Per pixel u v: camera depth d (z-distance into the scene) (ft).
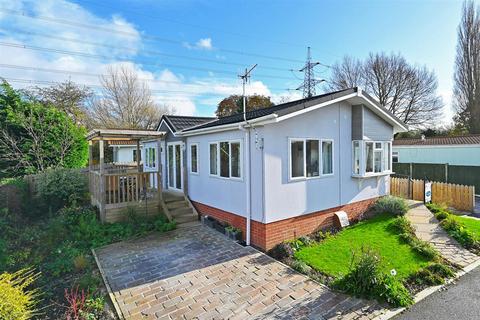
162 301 15.70
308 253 22.12
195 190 34.45
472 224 28.45
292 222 24.90
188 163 35.96
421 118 101.76
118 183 30.58
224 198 28.66
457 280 17.88
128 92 100.89
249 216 24.77
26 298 12.67
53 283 18.12
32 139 46.91
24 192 33.50
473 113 88.07
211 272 19.29
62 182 33.81
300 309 14.61
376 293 15.35
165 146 43.01
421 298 15.70
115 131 29.91
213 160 30.60
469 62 88.58
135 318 14.17
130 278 18.56
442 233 26.22
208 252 23.00
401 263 19.93
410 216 31.01
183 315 14.33
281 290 16.62
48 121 48.85
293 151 25.05
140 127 102.37
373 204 33.09
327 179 27.91
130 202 31.09
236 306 15.06
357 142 30.30
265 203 23.03
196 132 31.50
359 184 31.37
